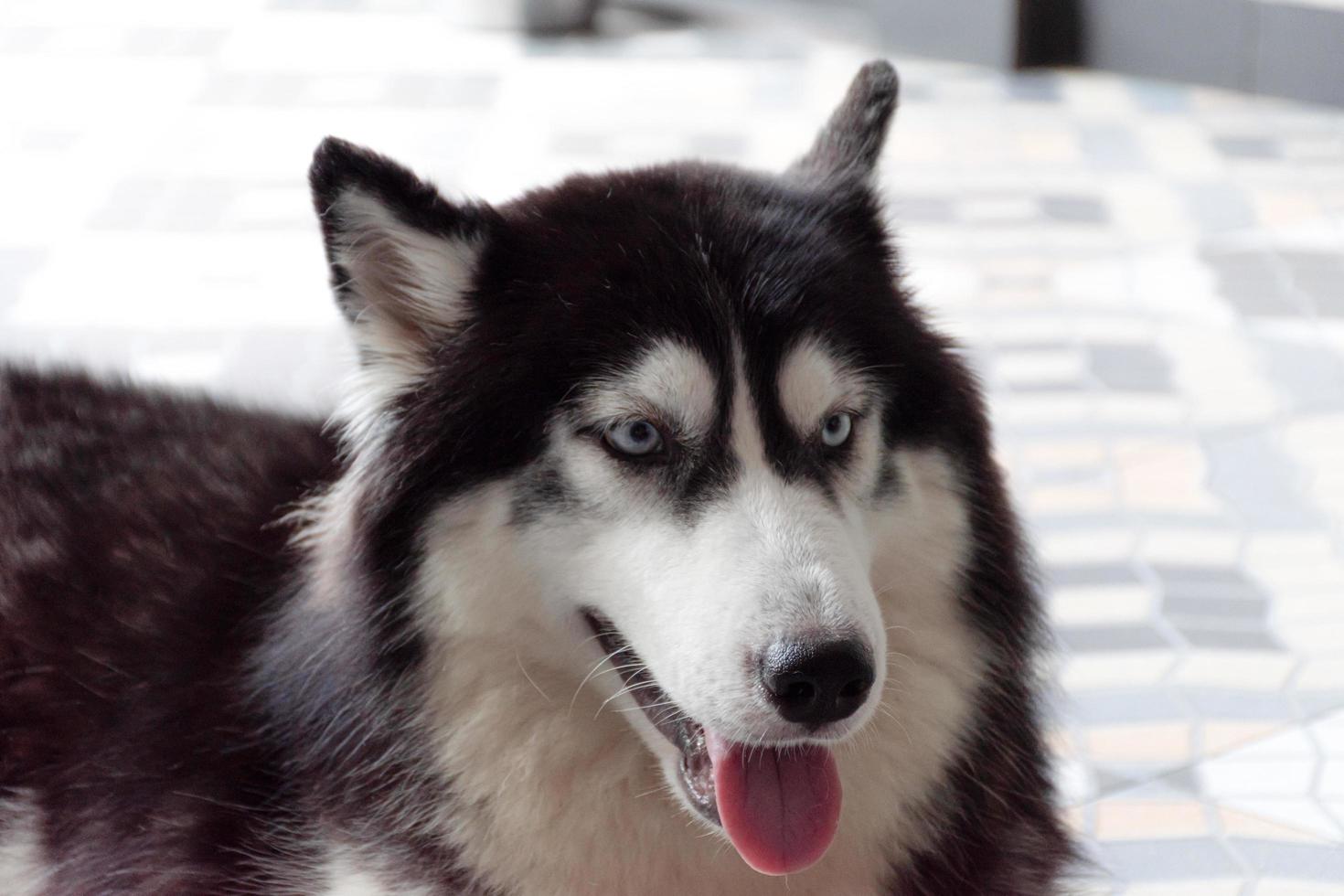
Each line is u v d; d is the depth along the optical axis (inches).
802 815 142.4
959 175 455.2
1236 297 374.0
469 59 562.6
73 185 446.6
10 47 578.9
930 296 380.8
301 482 183.8
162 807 167.0
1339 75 489.7
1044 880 168.6
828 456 148.2
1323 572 264.2
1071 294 380.2
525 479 146.3
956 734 159.6
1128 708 231.1
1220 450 307.3
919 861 160.9
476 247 152.4
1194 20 514.3
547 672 151.2
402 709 151.4
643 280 147.6
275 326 358.6
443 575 148.2
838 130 176.1
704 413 143.5
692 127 482.9
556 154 459.8
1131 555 272.7
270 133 484.7
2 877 181.0
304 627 159.9
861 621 132.3
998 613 161.5
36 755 177.0
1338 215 414.9
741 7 606.9
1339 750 218.8
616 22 612.7
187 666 172.4
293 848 160.6
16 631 179.8
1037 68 548.4
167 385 226.5
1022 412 326.0
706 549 137.8
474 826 151.9
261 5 633.6
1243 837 201.9
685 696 135.3
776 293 147.6
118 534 184.4
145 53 570.3
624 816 153.7
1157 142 474.3
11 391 205.5
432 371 151.4
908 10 556.1
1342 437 308.8
